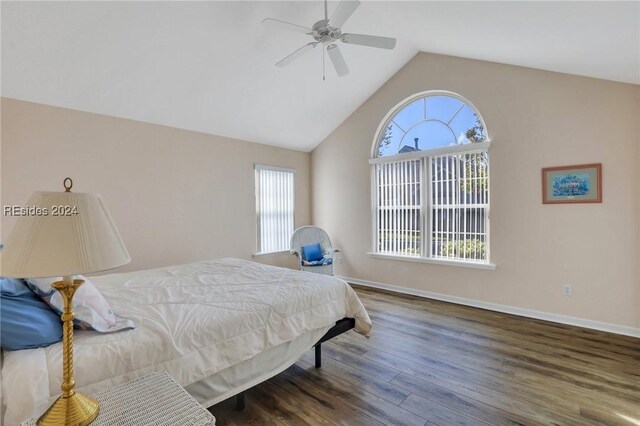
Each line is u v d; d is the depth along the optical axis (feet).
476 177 12.73
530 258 11.39
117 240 3.45
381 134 16.02
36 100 9.82
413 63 14.43
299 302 7.06
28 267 2.85
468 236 12.98
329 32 8.16
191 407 3.58
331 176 17.97
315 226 18.02
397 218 15.25
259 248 16.53
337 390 6.95
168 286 7.64
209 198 14.40
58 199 3.10
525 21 7.84
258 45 10.82
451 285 13.38
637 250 9.52
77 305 4.75
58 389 3.79
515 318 11.33
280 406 6.40
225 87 12.14
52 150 10.21
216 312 5.93
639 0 5.59
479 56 12.01
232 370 5.73
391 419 5.99
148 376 4.21
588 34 7.36
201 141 14.11
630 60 7.98
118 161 11.63
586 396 6.63
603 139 9.94
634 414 6.03
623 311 9.77
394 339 9.59
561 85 10.64
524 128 11.41
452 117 13.53
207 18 9.26
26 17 7.59
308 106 15.07
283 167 17.58
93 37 8.59
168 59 10.09
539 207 11.16
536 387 6.97
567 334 9.82
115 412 3.43
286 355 6.72
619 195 9.74
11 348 4.11
